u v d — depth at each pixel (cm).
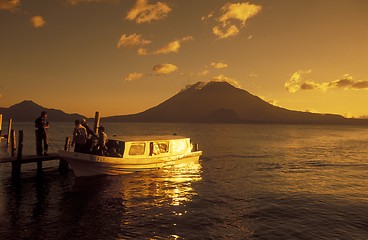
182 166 2580
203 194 1783
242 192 1862
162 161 2350
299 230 1257
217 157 3656
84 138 2022
